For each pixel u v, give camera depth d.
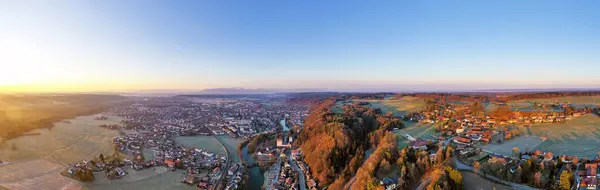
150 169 158.12
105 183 138.38
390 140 156.12
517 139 148.12
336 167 141.88
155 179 143.88
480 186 93.94
